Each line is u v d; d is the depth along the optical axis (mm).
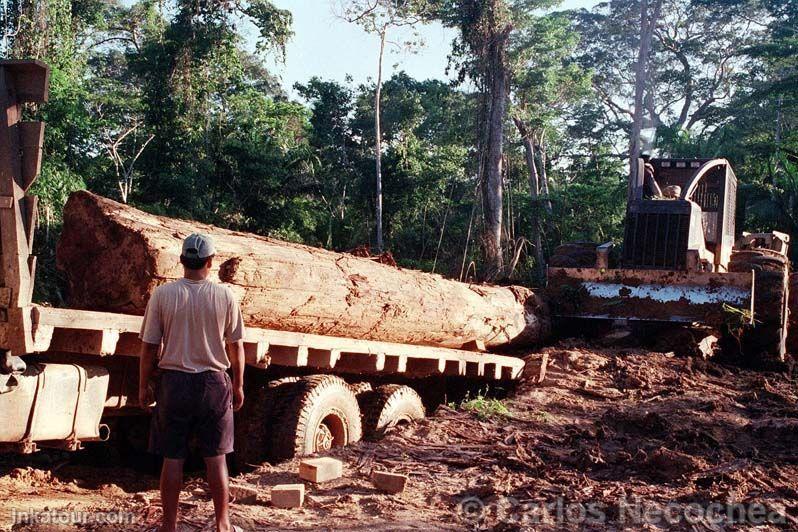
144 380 4160
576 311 11898
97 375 5418
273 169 30672
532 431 7527
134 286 5922
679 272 11391
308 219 32312
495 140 28562
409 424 7598
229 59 32812
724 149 35031
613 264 13328
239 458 6895
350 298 7598
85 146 24422
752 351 11664
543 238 34656
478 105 29156
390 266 9117
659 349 11414
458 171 36844
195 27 31875
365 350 7641
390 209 35188
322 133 40344
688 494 5504
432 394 10078
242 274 6387
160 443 4086
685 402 8898
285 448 6582
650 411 8398
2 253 4820
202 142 31578
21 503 5137
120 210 6164
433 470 6031
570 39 40969
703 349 11258
